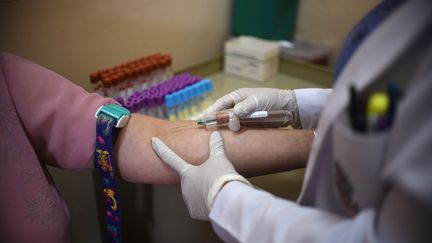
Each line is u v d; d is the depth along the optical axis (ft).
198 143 2.62
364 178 1.39
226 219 1.98
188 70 4.86
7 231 2.22
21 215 2.24
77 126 2.41
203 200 2.25
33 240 2.27
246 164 2.62
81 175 4.10
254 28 5.20
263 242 1.79
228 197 2.01
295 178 3.10
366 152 1.31
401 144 1.21
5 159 2.23
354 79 1.42
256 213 1.86
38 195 2.31
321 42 5.22
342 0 4.75
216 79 5.03
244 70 4.99
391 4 1.66
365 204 1.47
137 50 4.21
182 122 2.81
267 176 3.12
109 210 2.61
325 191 1.71
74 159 2.47
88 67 3.80
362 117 1.34
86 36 3.65
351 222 1.50
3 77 2.34
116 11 3.81
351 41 1.78
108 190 2.54
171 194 3.39
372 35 1.45
